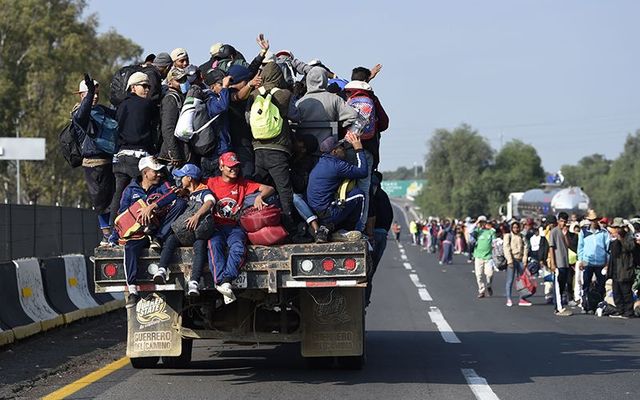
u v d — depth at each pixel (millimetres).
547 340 38656
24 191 179000
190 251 25328
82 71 178500
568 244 60375
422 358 32375
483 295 65250
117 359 31656
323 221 26328
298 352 33812
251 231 25203
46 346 34750
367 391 25047
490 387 25797
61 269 42594
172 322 27203
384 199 30938
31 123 171750
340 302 27156
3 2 172250
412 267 109438
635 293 51938
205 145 26141
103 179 28719
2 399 23766
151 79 28281
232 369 29281
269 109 25969
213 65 31172
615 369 29672
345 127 28094
